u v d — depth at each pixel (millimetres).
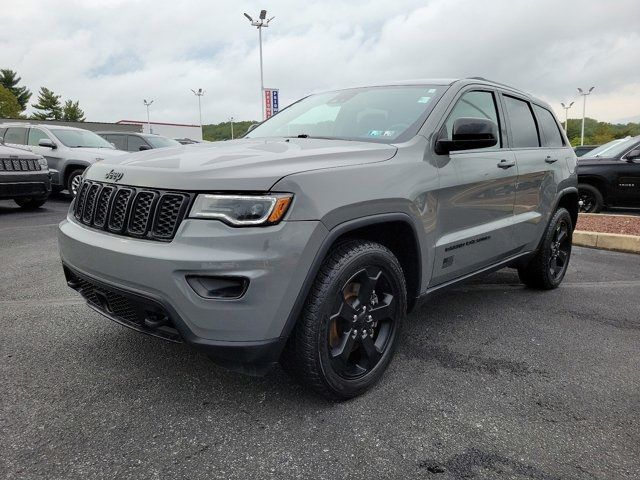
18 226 7480
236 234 2098
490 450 2195
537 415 2496
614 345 3420
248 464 2057
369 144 2877
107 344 3145
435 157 2984
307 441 2219
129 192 2371
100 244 2371
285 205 2143
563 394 2717
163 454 2104
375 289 2656
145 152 2914
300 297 2217
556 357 3197
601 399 2674
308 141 3033
